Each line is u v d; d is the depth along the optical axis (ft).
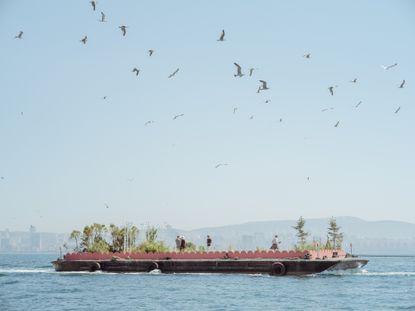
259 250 309.22
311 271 294.25
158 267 320.09
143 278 297.53
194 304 203.82
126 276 311.27
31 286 270.26
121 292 240.12
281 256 299.99
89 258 338.13
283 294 230.48
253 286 257.34
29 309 194.18
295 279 285.64
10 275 348.79
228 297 221.46
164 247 341.21
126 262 326.03
